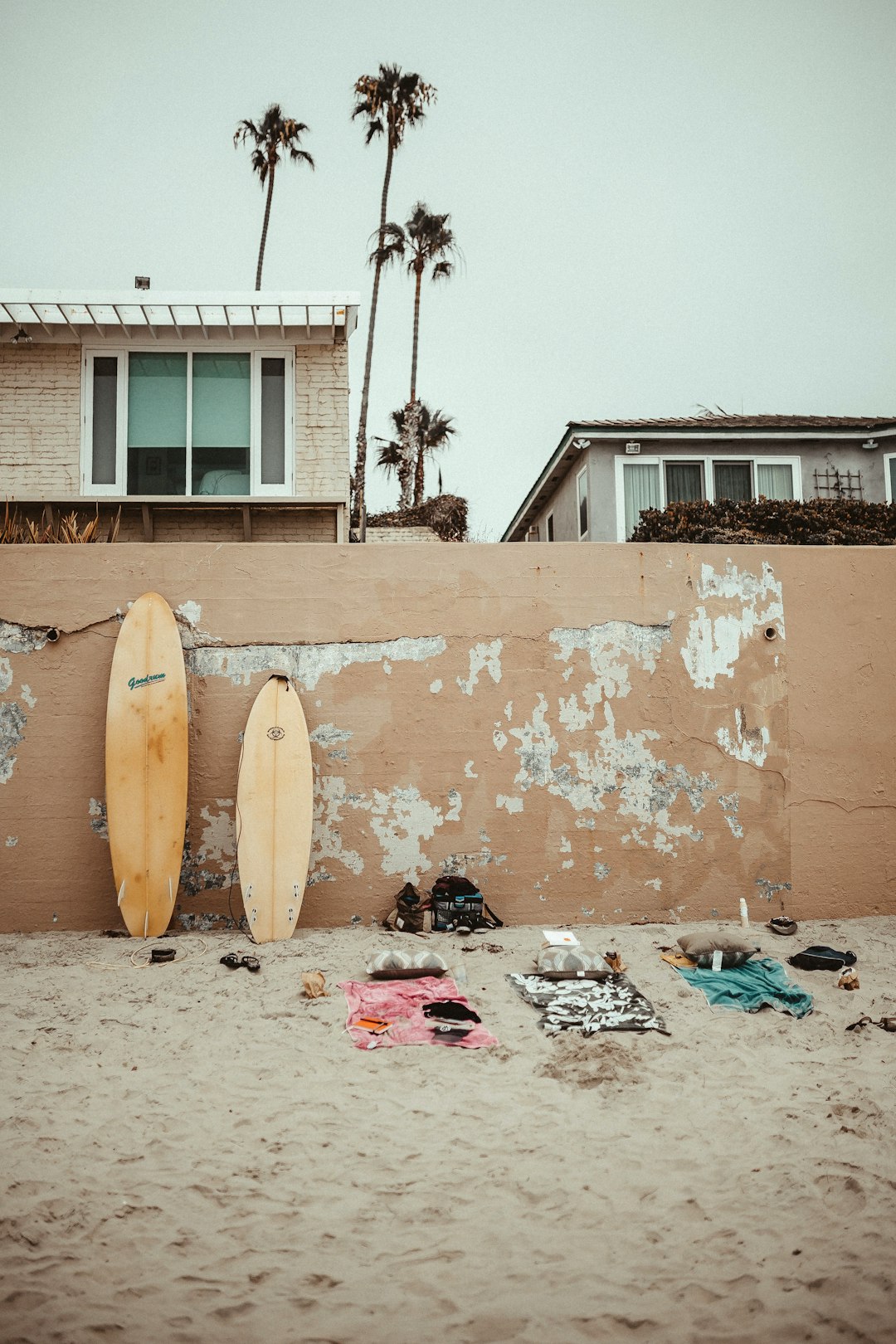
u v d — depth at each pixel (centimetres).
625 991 513
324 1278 281
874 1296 274
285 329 1113
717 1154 354
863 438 1435
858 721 675
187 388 1121
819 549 681
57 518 1091
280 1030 460
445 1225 308
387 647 647
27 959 559
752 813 662
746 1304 272
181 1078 409
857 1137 365
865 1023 473
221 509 1109
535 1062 430
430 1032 458
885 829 672
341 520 1120
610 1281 282
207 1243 297
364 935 614
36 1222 304
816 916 663
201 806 632
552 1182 334
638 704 658
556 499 1669
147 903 611
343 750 641
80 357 1106
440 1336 259
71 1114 375
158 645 630
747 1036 461
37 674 631
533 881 646
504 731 650
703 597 667
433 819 643
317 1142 359
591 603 659
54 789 627
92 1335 255
